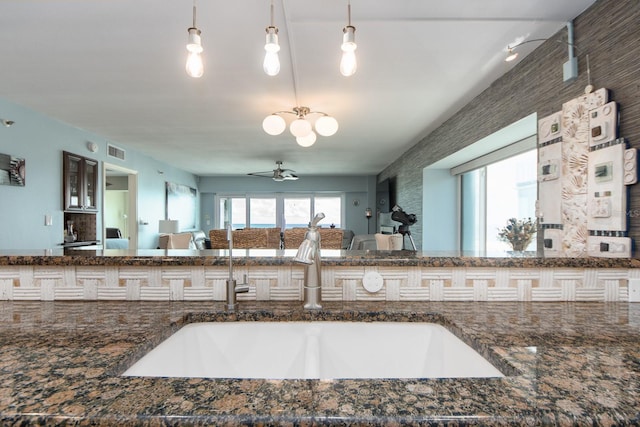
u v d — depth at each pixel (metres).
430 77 2.59
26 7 1.70
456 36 2.01
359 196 8.84
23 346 0.70
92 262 1.10
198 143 4.86
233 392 0.50
